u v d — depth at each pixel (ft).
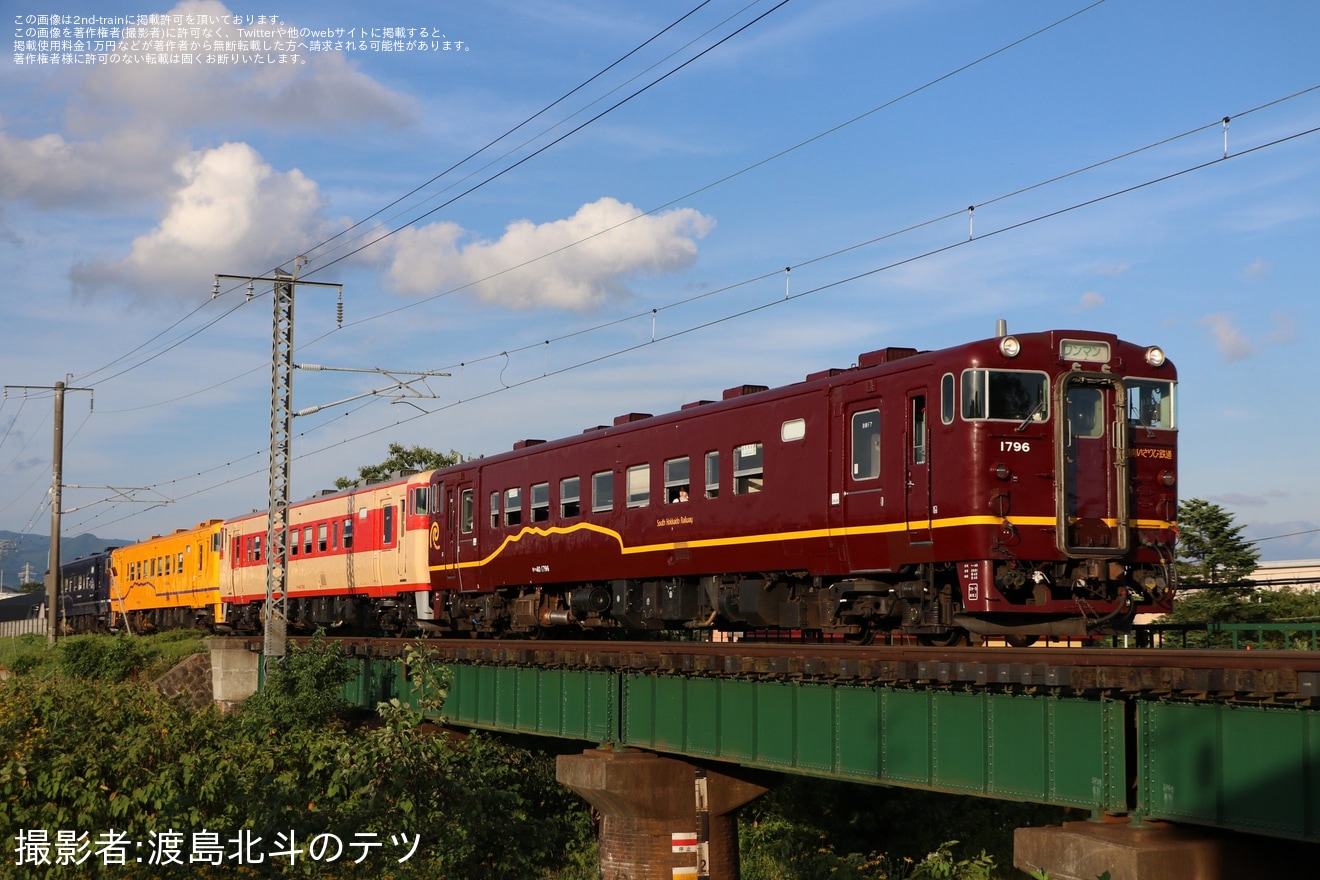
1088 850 42.50
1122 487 56.59
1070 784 44.24
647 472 78.43
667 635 108.99
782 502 66.54
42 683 104.78
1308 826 36.68
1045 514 55.52
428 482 107.65
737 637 93.35
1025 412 55.93
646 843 71.05
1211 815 39.52
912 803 97.96
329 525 125.90
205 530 161.89
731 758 61.36
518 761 95.25
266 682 102.58
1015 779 46.26
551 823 90.38
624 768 70.03
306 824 68.18
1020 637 57.11
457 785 78.54
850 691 54.29
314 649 102.01
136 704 97.86
